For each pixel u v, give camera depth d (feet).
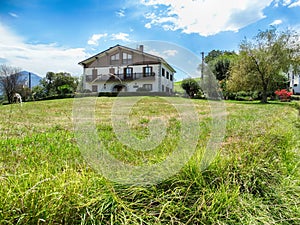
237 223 4.73
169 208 4.85
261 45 65.16
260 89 66.23
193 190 5.44
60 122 18.16
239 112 26.86
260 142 8.70
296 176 6.72
